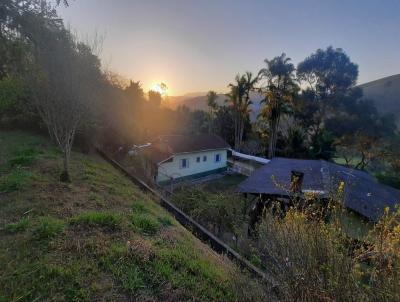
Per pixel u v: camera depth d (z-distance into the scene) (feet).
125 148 48.60
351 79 114.52
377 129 107.14
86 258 11.02
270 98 92.07
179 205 30.40
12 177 19.98
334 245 7.11
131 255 11.58
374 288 6.07
